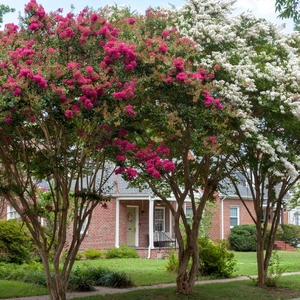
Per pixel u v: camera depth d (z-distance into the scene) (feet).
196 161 41.11
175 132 29.43
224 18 34.78
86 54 27.86
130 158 29.50
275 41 35.06
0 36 28.55
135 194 78.13
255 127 31.55
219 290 41.55
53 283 29.27
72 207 47.78
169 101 28.84
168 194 47.67
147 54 27.50
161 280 47.37
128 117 25.98
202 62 31.27
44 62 26.32
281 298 38.29
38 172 28.19
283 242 97.30
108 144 26.53
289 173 31.22
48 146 27.27
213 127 29.63
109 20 33.06
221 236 93.97
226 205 96.07
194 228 38.52
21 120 24.38
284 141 34.99
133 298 36.70
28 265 51.21
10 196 27.91
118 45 26.37
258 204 45.62
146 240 84.64
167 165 27.58
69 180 29.91
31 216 27.78
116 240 79.15
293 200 62.28
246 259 75.41
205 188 38.32
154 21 32.22
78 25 27.61
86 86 24.49
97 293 39.81
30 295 36.91
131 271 54.34
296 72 31.32
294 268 62.44
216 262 51.75
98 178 54.29
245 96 30.83
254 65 31.63
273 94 30.58
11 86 23.06
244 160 36.40
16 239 54.54
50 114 24.88
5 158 27.63
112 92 25.66
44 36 28.53
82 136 26.04
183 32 32.96
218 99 28.86
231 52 33.12
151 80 27.37
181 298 36.86
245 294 40.24
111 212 79.15
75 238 28.58
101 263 63.72
